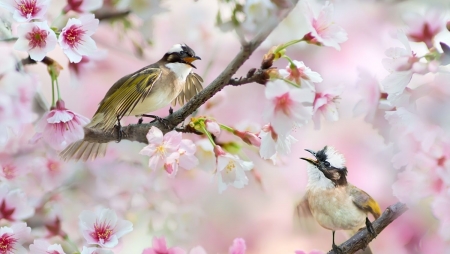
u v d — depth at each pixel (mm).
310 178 6520
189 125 6355
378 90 6375
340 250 6445
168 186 6617
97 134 6355
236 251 6465
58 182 6531
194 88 6449
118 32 6422
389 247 6582
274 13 6324
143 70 6398
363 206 6484
